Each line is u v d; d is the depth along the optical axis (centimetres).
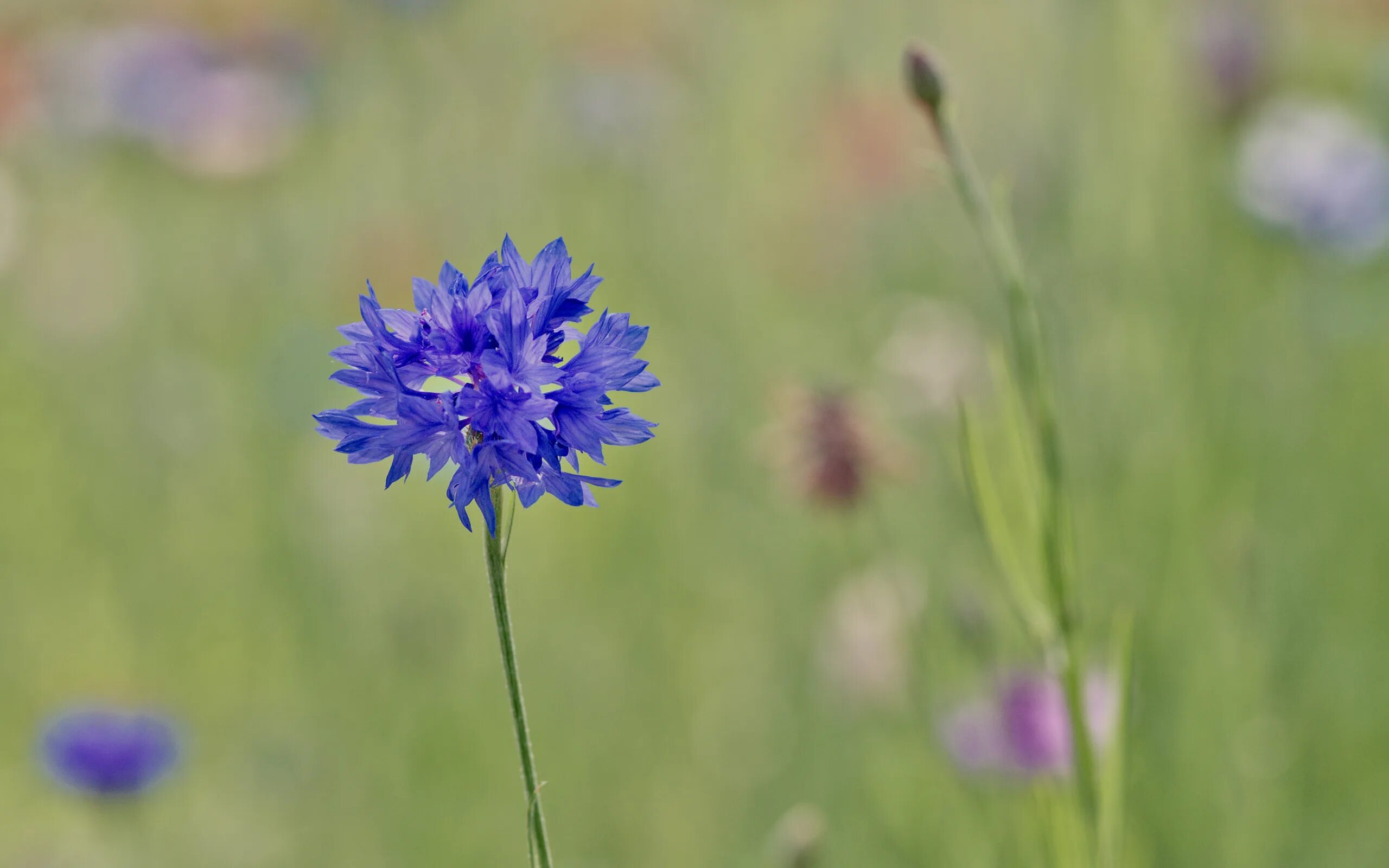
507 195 1026
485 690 734
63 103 1084
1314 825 585
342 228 1037
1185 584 604
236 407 919
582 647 769
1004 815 519
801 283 932
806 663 719
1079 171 756
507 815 692
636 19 1094
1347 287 827
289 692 770
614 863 678
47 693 791
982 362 687
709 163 1036
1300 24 998
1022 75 927
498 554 271
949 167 406
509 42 1071
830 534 723
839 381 644
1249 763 547
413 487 848
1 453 933
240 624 820
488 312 277
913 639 550
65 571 878
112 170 1075
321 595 785
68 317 1017
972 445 383
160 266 1045
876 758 621
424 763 697
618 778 709
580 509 841
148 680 795
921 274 906
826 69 1043
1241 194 834
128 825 696
